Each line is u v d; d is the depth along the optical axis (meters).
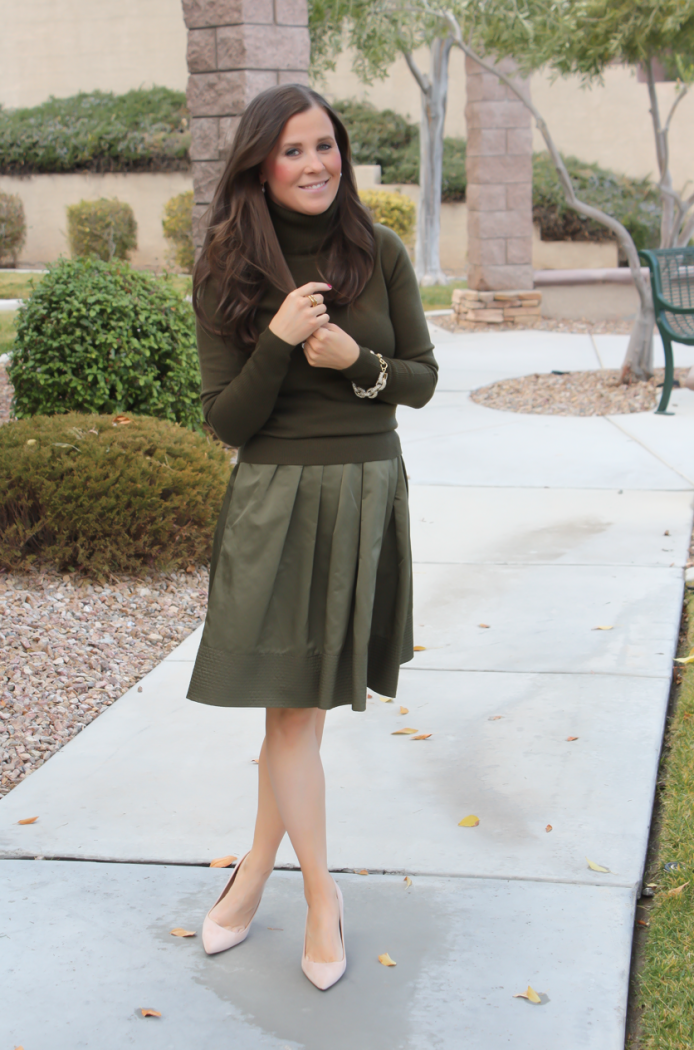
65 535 4.30
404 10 8.04
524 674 3.44
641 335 8.28
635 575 4.33
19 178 19.91
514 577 4.36
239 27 6.48
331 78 19.62
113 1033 1.91
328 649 1.94
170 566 4.47
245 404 1.88
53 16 19.95
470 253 12.62
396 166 19.08
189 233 17.16
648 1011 1.94
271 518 1.93
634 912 2.22
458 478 5.95
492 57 11.55
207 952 2.12
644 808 2.61
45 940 2.17
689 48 7.48
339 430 1.96
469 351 10.60
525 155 12.02
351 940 2.15
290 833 2.03
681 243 8.19
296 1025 1.92
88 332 5.62
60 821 2.63
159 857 2.46
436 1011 1.94
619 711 3.15
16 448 4.45
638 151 17.59
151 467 4.46
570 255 17.28
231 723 3.20
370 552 1.95
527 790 2.72
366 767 2.87
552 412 7.71
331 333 1.83
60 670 3.55
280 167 1.87
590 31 7.34
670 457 6.25
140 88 19.81
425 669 3.51
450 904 2.25
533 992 1.96
